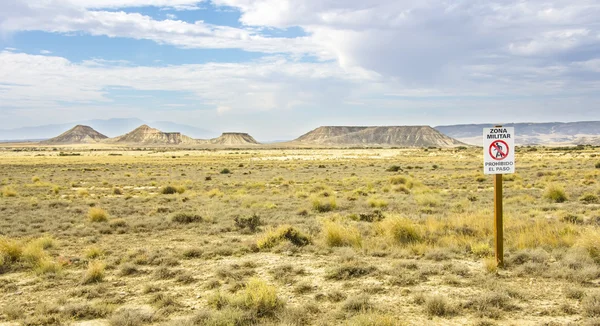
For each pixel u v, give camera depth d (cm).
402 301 867
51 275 1113
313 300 888
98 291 980
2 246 1273
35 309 871
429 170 6562
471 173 5206
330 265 1165
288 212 2303
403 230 1430
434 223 1633
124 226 1939
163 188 3788
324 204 2445
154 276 1088
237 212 2314
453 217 1803
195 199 3162
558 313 784
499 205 1080
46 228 1892
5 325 799
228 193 3672
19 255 1286
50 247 1504
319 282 1014
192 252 1326
